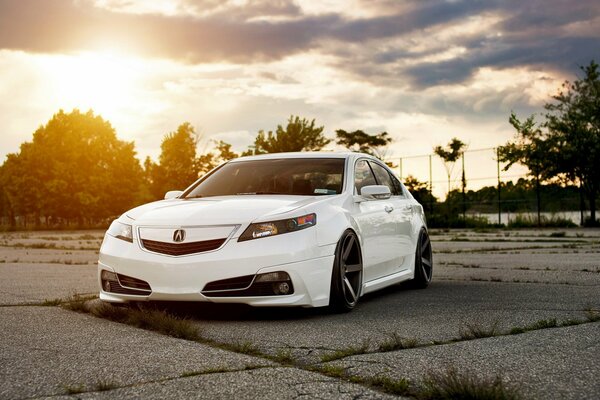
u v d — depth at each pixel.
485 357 3.29
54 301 5.37
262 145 41.12
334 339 3.88
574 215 27.50
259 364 3.19
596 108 26.77
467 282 7.05
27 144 58.56
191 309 5.04
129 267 4.73
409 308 5.18
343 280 4.94
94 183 53.62
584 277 7.20
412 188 30.78
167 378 2.95
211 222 4.66
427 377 2.90
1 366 3.21
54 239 22.19
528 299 5.54
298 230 4.68
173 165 45.88
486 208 29.16
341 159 5.96
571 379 2.86
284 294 4.59
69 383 2.89
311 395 2.66
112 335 3.99
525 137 27.94
